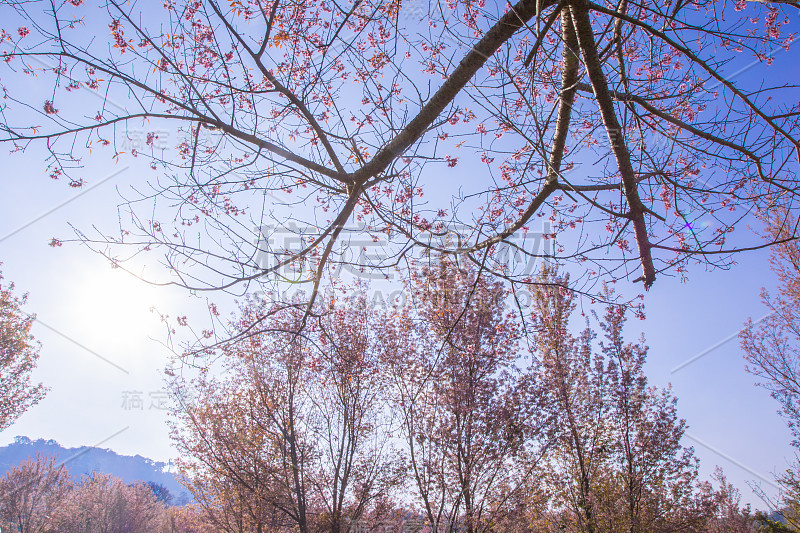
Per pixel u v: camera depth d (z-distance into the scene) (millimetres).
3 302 19250
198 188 4469
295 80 5266
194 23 5129
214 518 14031
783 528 18203
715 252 3807
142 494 40188
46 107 4402
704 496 13031
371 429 12648
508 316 10930
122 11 3863
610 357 14039
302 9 4898
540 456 12258
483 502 11406
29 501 27234
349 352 10883
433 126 4340
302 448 12477
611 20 4168
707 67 3600
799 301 15242
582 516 12438
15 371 19500
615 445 13141
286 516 12562
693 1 4215
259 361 12344
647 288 4461
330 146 4270
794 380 15641
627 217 4207
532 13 3875
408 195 5367
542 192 4703
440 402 11625
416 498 11703
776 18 4945
